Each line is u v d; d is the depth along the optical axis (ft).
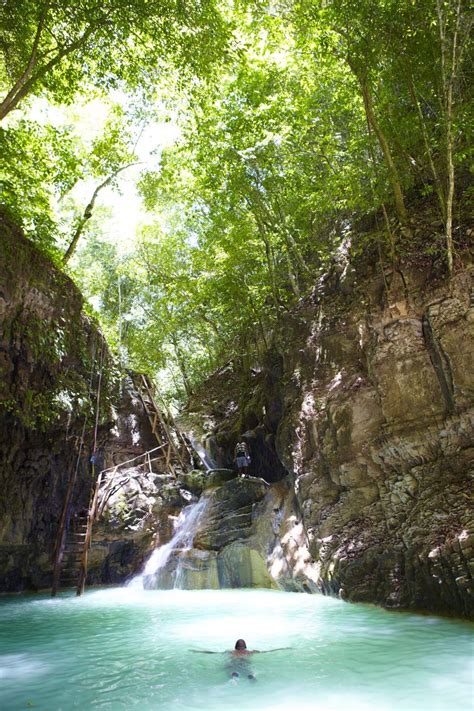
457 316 34.55
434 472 33.63
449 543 27.63
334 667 20.85
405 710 16.19
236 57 49.11
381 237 43.34
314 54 43.98
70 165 58.29
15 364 45.70
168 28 44.55
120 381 65.77
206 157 56.03
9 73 51.85
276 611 33.76
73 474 53.16
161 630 30.27
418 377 36.04
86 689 19.77
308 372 48.39
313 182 53.72
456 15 32.48
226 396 85.46
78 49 47.65
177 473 65.21
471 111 35.14
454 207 39.29
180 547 53.01
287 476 53.16
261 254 67.00
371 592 33.06
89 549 53.93
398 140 41.83
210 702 17.74
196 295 76.23
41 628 32.17
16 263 44.78
